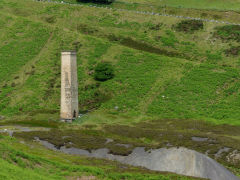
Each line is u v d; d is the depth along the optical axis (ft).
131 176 140.77
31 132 200.85
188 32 344.28
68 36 344.90
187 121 228.22
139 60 305.73
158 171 147.64
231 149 172.35
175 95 262.26
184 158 151.12
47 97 271.08
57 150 177.68
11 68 311.27
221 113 238.27
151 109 248.93
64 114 228.63
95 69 289.94
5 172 122.21
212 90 263.90
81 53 319.47
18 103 266.16
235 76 276.41
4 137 189.47
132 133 198.70
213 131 207.21
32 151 171.12
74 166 148.46
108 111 249.34
